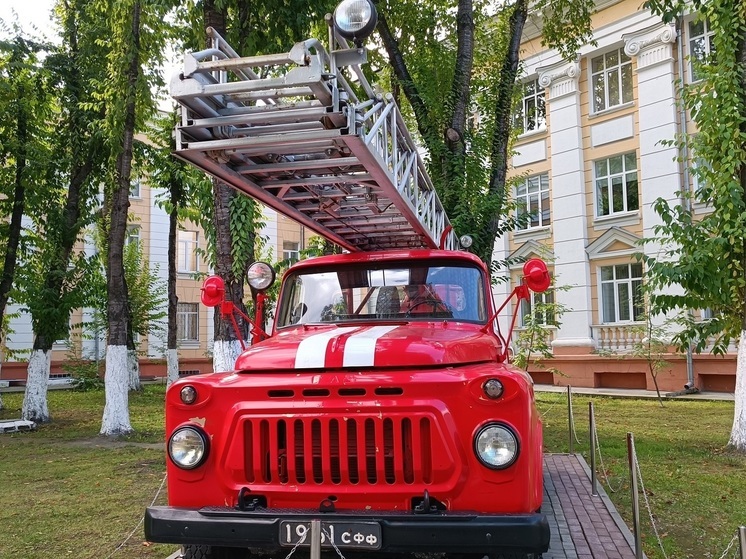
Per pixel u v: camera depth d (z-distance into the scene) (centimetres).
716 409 1476
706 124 902
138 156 1858
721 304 920
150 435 1204
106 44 1311
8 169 1489
